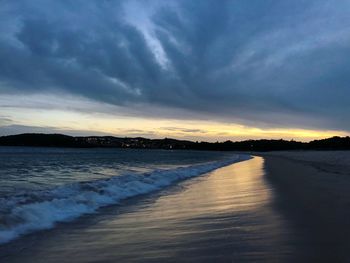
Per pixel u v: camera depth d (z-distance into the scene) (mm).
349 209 10688
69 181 24344
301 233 7883
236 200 13664
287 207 11203
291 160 57281
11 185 21547
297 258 6293
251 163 51281
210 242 7629
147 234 8750
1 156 68875
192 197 15500
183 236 8320
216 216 10531
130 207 13180
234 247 7133
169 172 27359
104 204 13719
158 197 15844
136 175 23734
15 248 7785
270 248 6910
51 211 11180
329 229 8188
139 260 6738
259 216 10039
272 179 21766
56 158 65375
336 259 6180
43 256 7238
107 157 77125
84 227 9812
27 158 62594
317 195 13867
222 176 27344
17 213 10109
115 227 9773
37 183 22844
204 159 76688
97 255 7188
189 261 6500
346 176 23453
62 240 8430
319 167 34719
